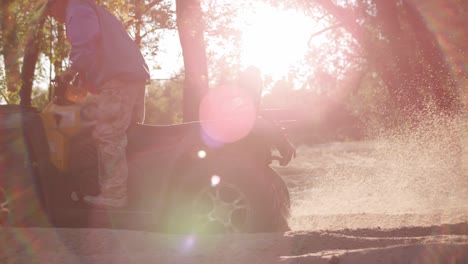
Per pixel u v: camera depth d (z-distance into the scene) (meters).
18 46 15.05
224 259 4.45
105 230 5.41
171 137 5.91
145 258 4.51
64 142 5.85
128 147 5.89
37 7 14.38
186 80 17.17
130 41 5.91
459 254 3.99
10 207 5.86
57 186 5.88
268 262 4.28
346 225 6.95
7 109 6.02
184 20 16.70
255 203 5.62
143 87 5.93
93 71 5.69
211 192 5.67
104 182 5.75
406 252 4.12
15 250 4.81
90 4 5.75
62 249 4.87
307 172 18.50
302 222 7.25
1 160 5.87
